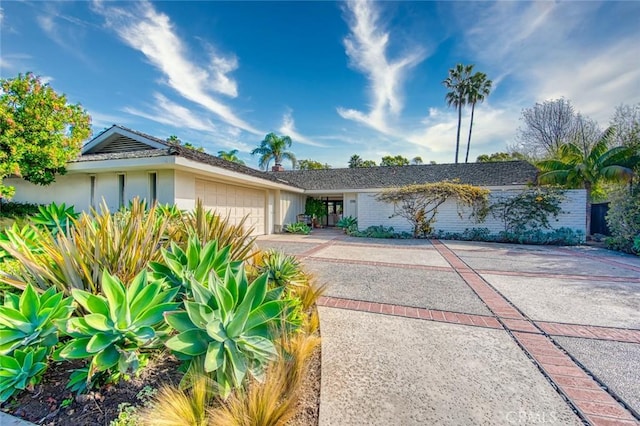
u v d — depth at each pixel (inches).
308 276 202.2
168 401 70.8
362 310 164.1
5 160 299.9
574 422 77.9
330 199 954.1
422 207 548.7
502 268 279.1
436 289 206.5
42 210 245.3
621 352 116.2
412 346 121.0
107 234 120.5
